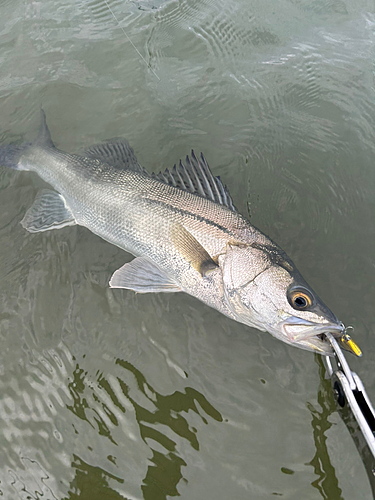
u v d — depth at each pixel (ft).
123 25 3.18
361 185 2.32
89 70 2.93
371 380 1.72
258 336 1.85
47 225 2.15
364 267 2.01
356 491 1.50
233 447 1.61
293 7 3.29
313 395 1.70
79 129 2.64
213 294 1.83
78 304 1.96
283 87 2.82
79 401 1.73
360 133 2.56
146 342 1.86
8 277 2.04
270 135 2.57
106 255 2.10
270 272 1.73
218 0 3.34
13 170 2.38
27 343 1.87
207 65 2.96
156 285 1.90
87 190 2.11
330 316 1.60
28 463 1.61
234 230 1.86
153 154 2.51
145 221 1.95
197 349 1.83
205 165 2.04
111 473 1.57
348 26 3.16
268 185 2.34
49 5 3.34
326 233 2.14
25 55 3.03
